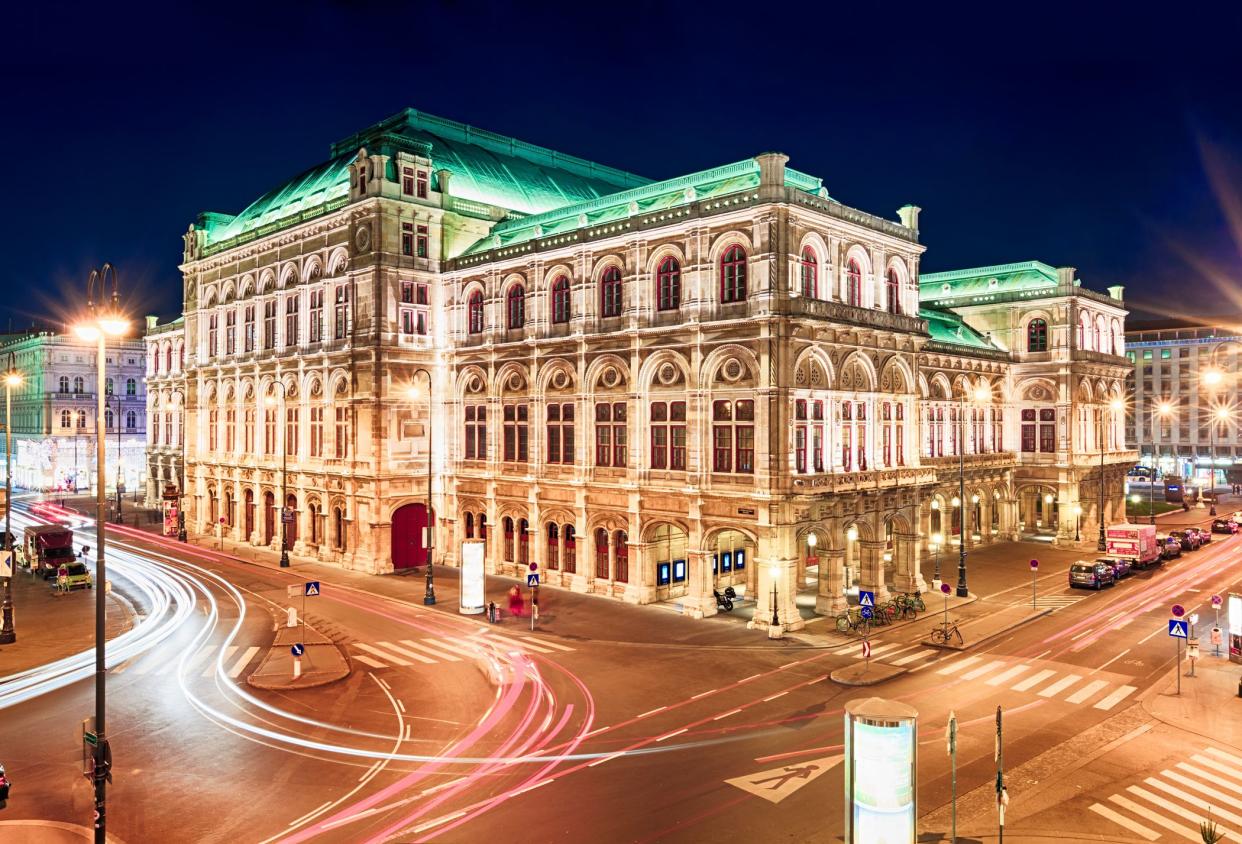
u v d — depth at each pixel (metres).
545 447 50.75
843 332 42.62
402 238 55.81
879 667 33.16
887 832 16.88
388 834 19.33
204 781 22.31
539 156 73.06
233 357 68.88
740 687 30.75
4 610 37.34
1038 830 19.58
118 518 81.62
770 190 39.16
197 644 36.81
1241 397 130.00
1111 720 27.06
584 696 29.72
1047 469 66.38
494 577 52.62
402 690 30.34
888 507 44.97
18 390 122.56
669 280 44.44
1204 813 20.45
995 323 69.81
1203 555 62.09
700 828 19.61
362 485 55.34
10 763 23.52
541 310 50.75
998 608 44.06
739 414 41.03
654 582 45.72
